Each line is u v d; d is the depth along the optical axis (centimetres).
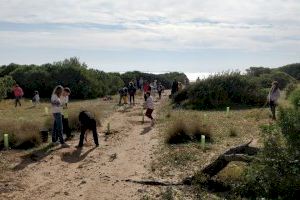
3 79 3938
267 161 961
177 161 1340
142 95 4244
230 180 1075
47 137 1672
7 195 1062
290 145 965
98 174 1248
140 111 2738
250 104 2878
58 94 1579
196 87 2973
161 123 2170
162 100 3622
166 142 1634
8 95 3906
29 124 1720
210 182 1086
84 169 1302
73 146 1603
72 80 4019
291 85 2870
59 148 1562
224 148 1477
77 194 1076
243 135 1702
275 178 948
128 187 1121
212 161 1210
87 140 1734
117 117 2450
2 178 1198
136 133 1909
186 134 1639
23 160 1390
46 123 1889
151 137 1795
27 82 4088
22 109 2869
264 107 2541
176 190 1070
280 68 6350
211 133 1661
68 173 1260
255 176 967
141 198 1030
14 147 1556
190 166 1278
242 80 2984
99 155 1479
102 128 2036
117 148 1593
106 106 3075
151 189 1099
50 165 1341
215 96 2888
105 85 4369
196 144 1556
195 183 1100
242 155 1082
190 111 2683
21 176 1223
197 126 1666
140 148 1581
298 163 948
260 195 961
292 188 935
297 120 970
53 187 1132
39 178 1209
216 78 2997
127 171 1276
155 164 1333
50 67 4203
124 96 3278
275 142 978
